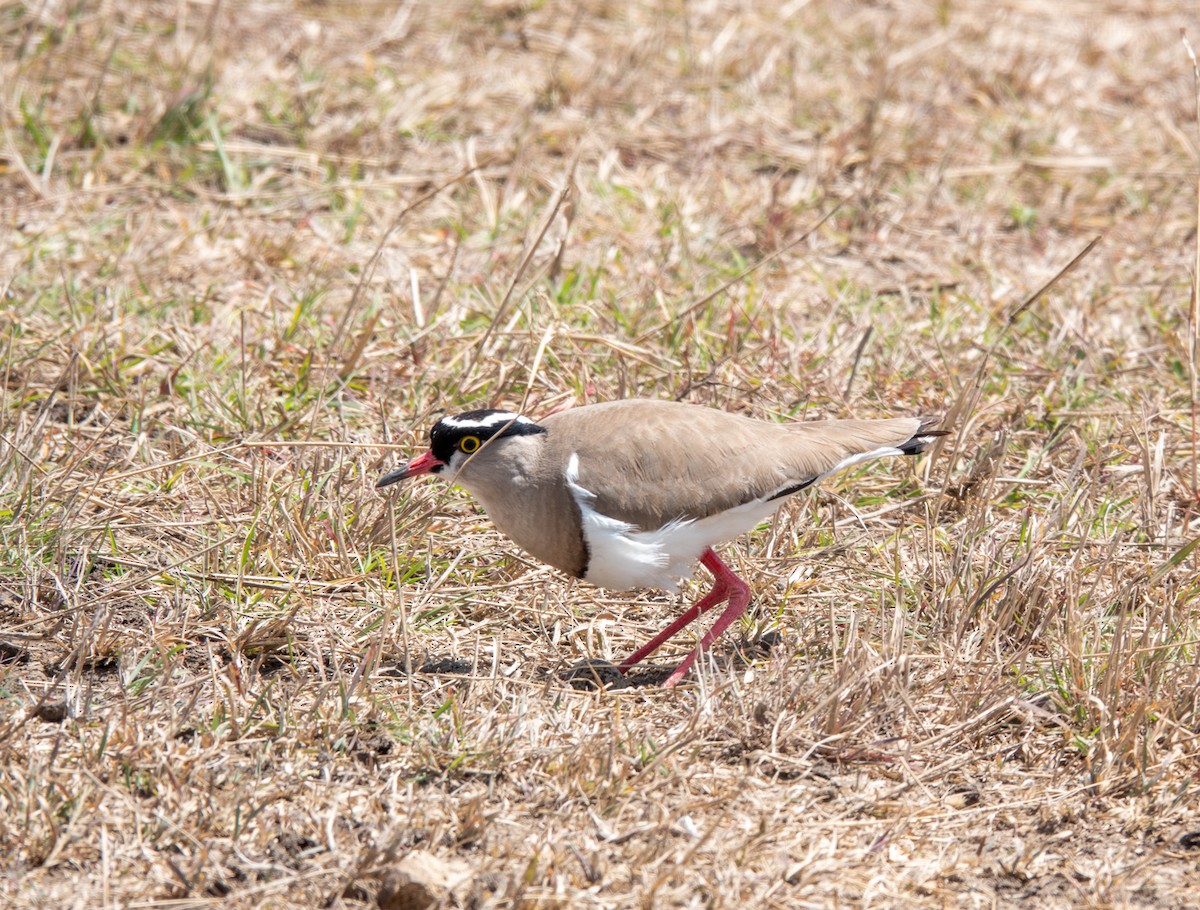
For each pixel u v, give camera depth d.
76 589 10.37
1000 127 20.02
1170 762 8.94
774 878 7.98
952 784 8.91
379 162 18.05
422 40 21.44
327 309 14.94
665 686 9.85
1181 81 21.72
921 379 13.88
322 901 7.70
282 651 10.05
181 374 13.52
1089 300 15.64
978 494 12.02
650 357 13.69
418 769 8.73
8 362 12.44
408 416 13.02
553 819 8.34
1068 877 8.10
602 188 17.59
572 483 9.82
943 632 10.30
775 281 16.12
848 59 21.81
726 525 10.11
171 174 17.59
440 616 10.56
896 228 17.47
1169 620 10.07
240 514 11.52
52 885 7.71
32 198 16.78
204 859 7.86
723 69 21.02
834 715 9.11
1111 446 12.87
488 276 15.45
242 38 20.75
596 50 21.34
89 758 8.57
